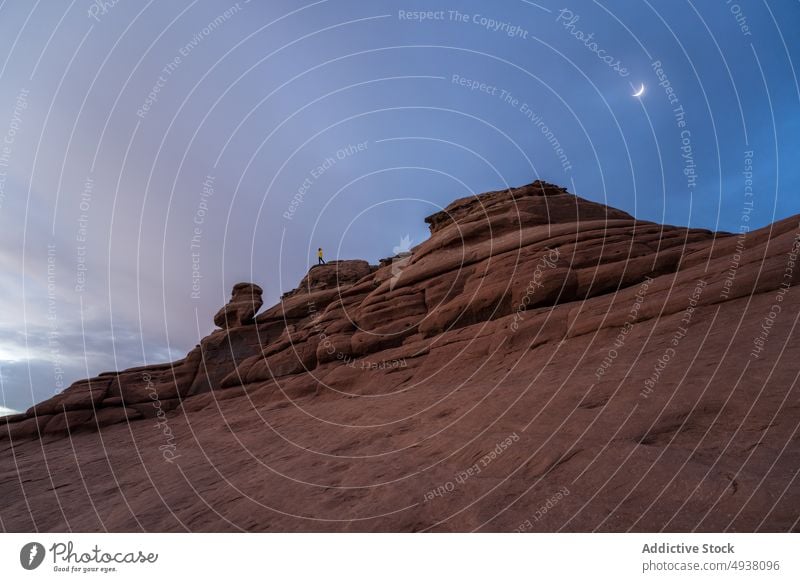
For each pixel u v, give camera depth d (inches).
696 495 103.3
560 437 169.3
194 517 180.4
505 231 722.8
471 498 136.6
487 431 211.8
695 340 254.7
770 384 157.9
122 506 219.6
